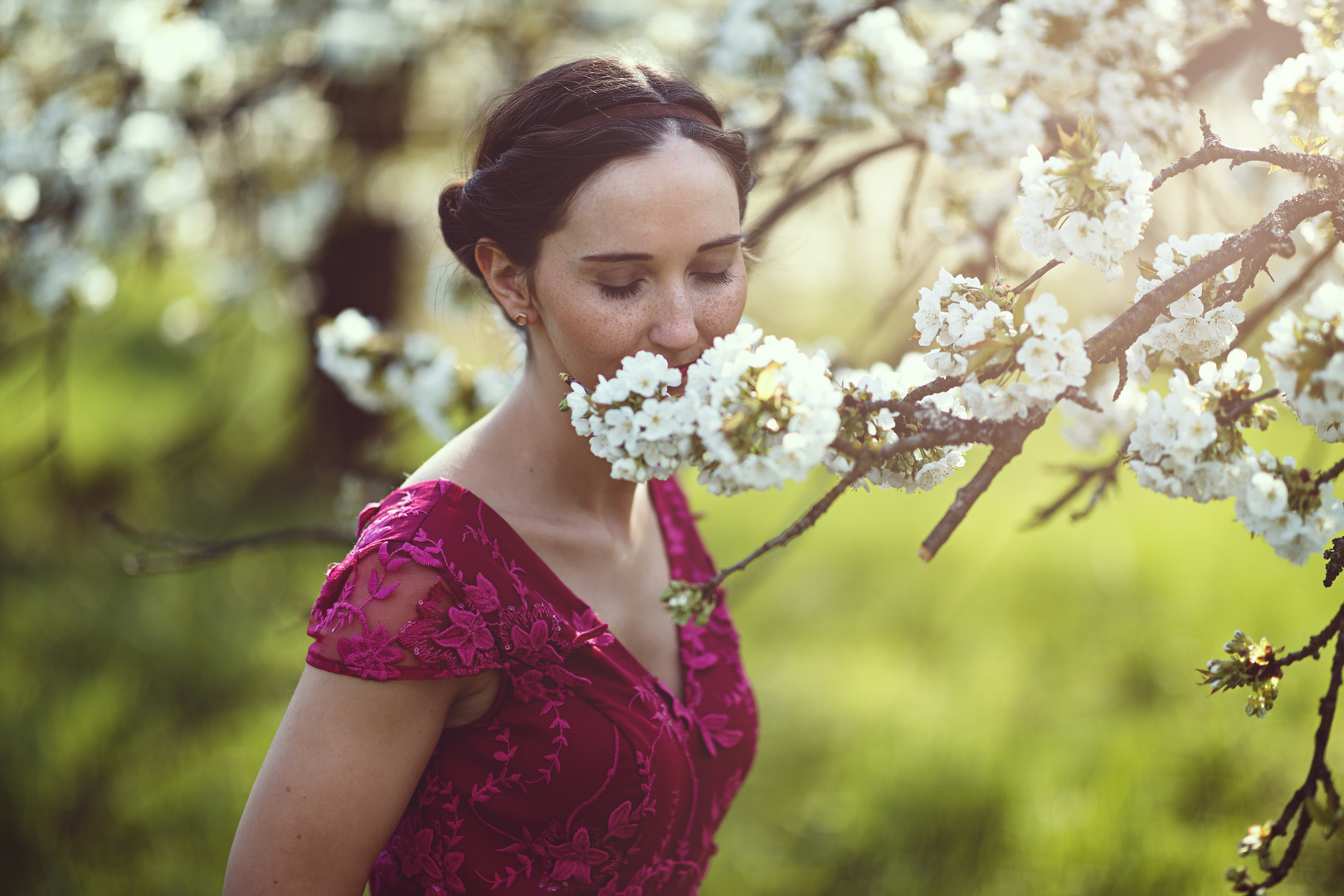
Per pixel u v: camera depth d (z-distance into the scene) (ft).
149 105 8.63
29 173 8.22
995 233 5.70
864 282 9.75
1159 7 4.52
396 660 3.38
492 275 3.81
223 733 11.05
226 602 13.98
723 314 3.62
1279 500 2.54
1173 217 6.30
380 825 3.49
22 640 12.71
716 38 6.13
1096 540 14.52
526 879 3.71
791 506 16.71
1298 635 11.32
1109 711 11.02
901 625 13.50
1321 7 3.47
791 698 11.99
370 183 15.20
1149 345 2.95
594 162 3.40
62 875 8.75
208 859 9.01
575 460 4.00
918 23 6.32
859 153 5.70
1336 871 8.32
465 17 10.61
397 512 3.64
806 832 9.57
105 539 15.88
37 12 9.23
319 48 10.19
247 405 18.92
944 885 8.82
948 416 2.62
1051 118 4.73
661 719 3.83
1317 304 2.35
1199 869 8.39
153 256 9.98
